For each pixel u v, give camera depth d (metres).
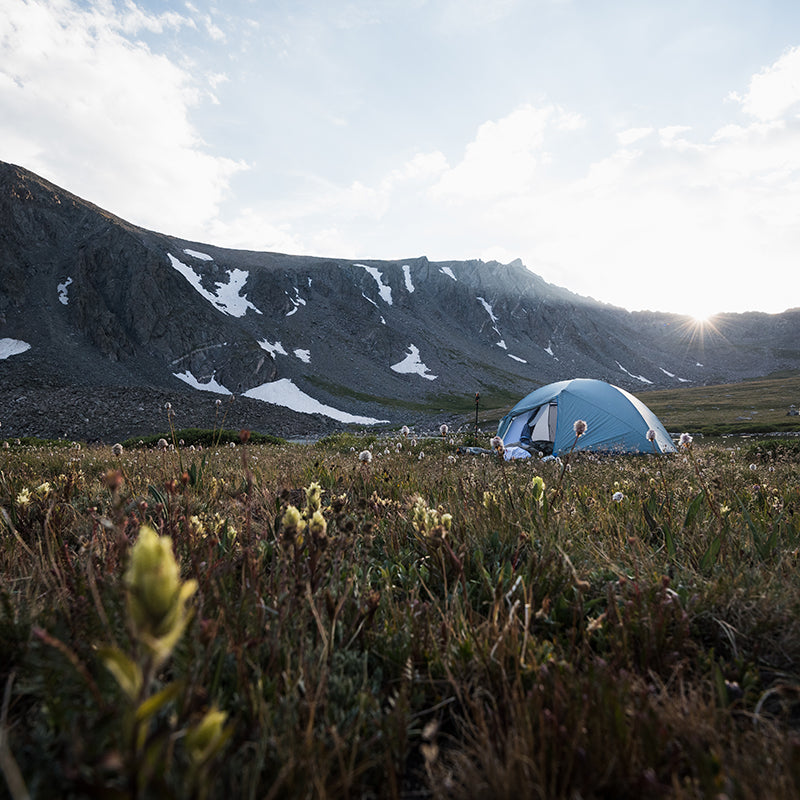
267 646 1.97
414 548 3.56
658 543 3.70
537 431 24.95
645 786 1.41
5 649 1.91
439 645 2.20
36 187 186.38
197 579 2.30
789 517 4.17
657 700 1.77
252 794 1.26
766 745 1.55
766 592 2.62
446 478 6.00
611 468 9.16
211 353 162.75
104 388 84.38
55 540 2.95
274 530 3.10
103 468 7.64
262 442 25.86
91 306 154.00
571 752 1.46
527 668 1.96
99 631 1.85
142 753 0.94
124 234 178.75
